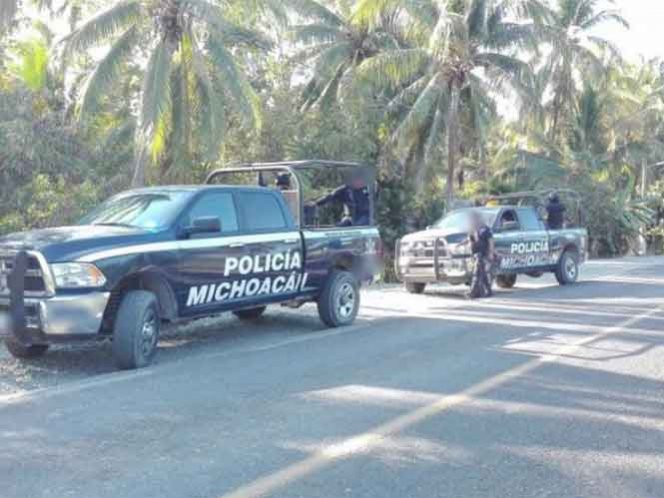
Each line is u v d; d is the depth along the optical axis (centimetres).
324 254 1237
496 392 827
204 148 2217
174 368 949
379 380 880
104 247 926
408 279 1816
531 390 839
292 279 1183
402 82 3322
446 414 741
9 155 1738
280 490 552
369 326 1307
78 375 926
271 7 2403
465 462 612
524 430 695
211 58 2189
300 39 3203
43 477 577
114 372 931
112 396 808
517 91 2923
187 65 2239
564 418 734
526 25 2995
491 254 1756
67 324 890
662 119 4919
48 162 1841
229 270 1069
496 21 3000
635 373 927
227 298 1080
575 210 2859
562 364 977
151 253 963
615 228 4412
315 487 558
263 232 1130
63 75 2291
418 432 685
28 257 905
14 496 541
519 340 1155
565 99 4216
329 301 1263
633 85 4672
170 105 2212
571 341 1146
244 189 1128
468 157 4141
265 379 885
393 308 1569
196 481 568
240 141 2623
